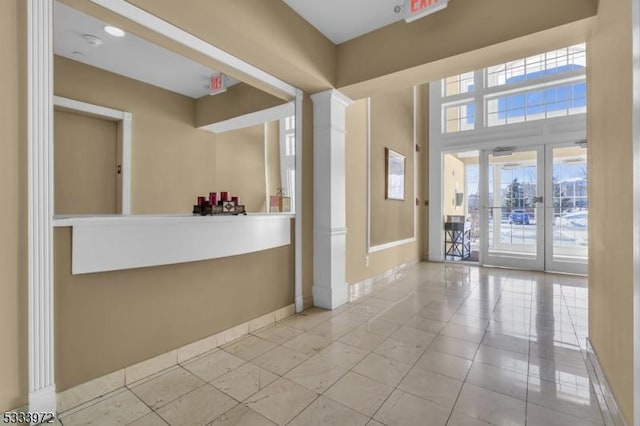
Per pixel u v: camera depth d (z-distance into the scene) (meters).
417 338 2.62
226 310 2.59
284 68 2.78
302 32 2.81
